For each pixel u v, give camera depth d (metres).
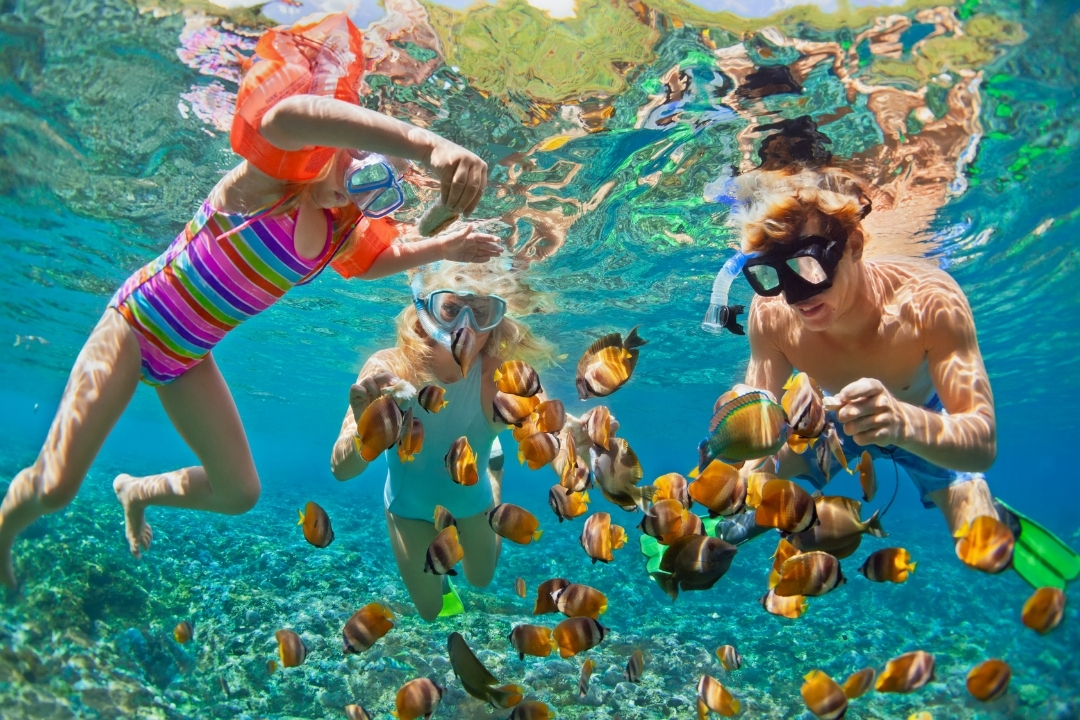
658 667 1.82
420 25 1.33
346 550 3.20
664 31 1.34
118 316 0.90
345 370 6.14
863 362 1.21
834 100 1.56
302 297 3.64
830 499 0.80
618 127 1.70
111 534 2.40
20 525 0.88
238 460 1.02
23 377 8.28
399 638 1.83
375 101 1.59
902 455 1.20
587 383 0.80
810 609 2.81
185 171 2.07
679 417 8.59
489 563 1.43
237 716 1.40
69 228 2.78
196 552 2.70
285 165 0.78
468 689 0.88
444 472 1.32
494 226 2.37
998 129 1.68
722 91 1.53
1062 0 1.25
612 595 2.86
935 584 3.21
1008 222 2.34
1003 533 0.76
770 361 1.35
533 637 0.91
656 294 3.34
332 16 0.77
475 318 1.22
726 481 0.78
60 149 2.04
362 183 0.82
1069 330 4.18
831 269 1.05
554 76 1.49
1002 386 6.12
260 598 2.06
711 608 2.75
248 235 0.87
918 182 1.96
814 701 0.85
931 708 1.59
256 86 0.74
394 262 1.13
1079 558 1.00
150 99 1.70
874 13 1.29
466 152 0.71
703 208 2.22
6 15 1.43
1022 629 2.28
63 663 1.42
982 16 1.29
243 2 1.30
